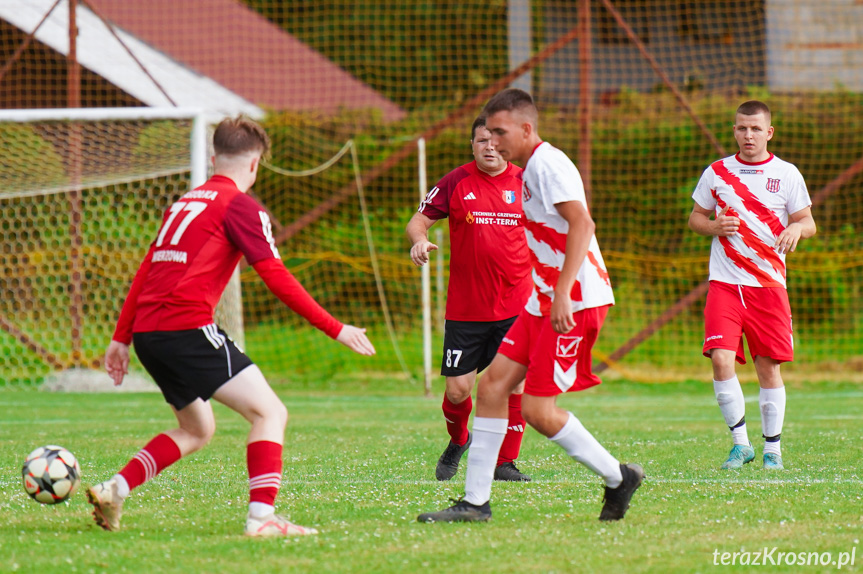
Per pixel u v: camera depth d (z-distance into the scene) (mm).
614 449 23844
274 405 13789
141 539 13195
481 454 14516
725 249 21672
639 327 55594
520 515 14898
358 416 34219
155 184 50938
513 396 19109
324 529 13844
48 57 58438
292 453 23625
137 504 16078
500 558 11992
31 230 53438
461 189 20812
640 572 11312
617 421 31953
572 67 73938
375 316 60594
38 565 11672
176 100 59719
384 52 78375
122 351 14258
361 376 50906
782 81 66938
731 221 21156
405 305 60969
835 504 15633
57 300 50781
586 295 13852
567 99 72625
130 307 14180
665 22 72750
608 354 51312
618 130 61156
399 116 65000
